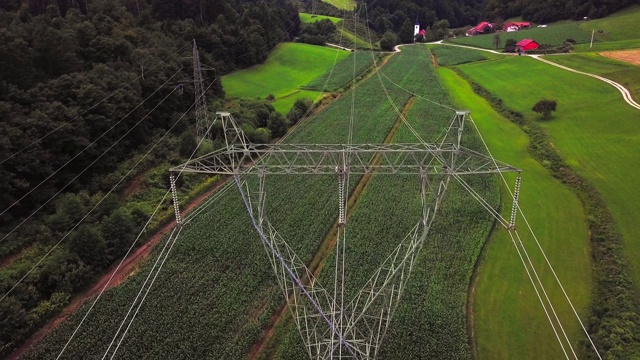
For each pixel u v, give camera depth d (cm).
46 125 5959
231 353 3975
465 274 4841
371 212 6059
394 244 5356
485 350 4009
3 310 4116
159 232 5850
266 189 6750
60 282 4675
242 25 14138
